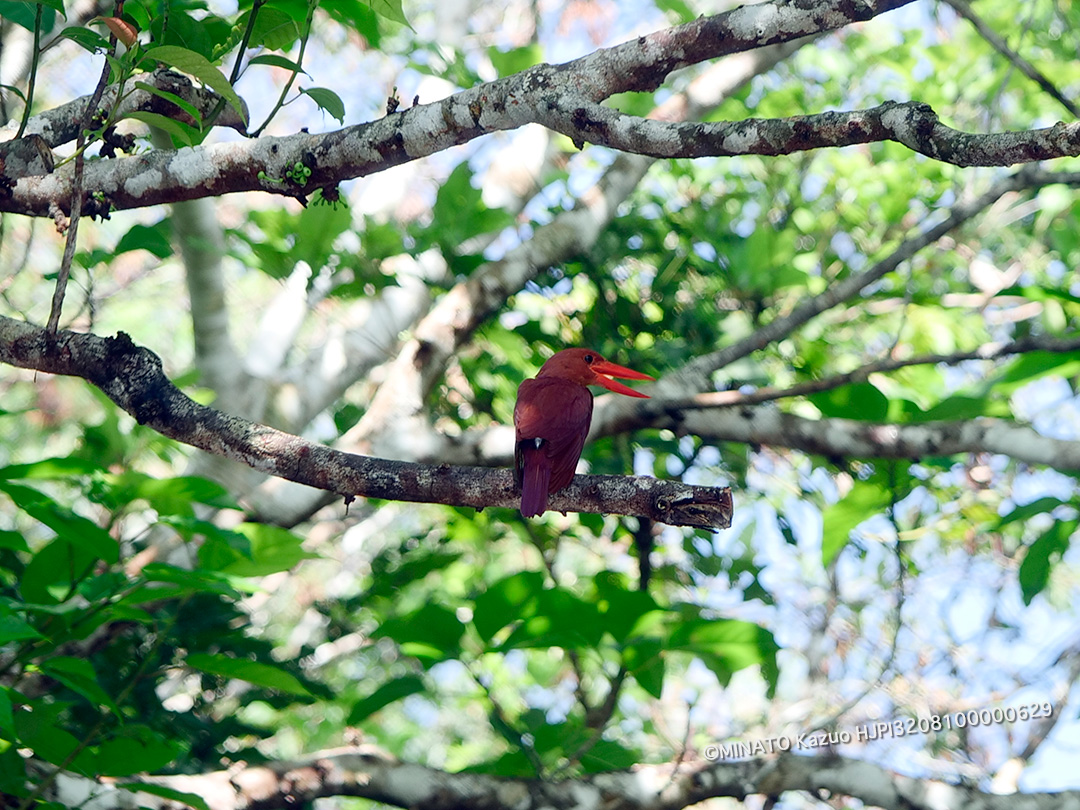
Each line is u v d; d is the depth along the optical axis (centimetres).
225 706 1049
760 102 1430
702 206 1330
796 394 1011
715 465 1209
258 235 1147
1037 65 1488
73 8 888
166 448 874
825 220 1404
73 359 587
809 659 1181
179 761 884
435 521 1362
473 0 1688
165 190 627
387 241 1037
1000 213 1472
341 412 1241
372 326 1181
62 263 577
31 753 766
